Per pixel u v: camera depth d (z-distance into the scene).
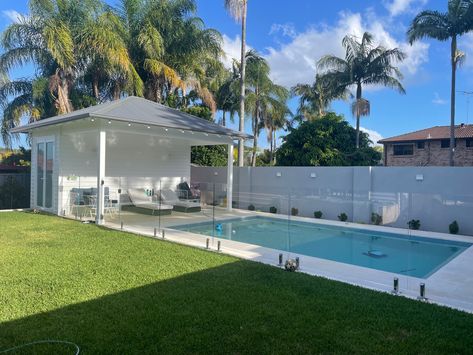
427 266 7.23
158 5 21.36
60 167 13.54
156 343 3.55
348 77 27.25
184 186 17.62
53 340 3.58
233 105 25.30
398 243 10.03
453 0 22.38
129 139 16.44
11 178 16.30
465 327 4.03
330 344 3.59
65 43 16.59
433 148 32.25
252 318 4.16
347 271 6.48
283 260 7.05
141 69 21.28
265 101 24.88
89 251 7.34
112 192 15.77
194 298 4.75
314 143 21.19
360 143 24.59
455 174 11.19
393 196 12.29
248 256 7.32
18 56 17.27
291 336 3.74
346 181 13.60
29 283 5.23
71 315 4.16
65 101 17.48
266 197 15.60
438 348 3.55
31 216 12.75
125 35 20.25
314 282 5.56
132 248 7.73
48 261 6.46
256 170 16.81
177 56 22.31
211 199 16.95
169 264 6.46
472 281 6.00
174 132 13.80
